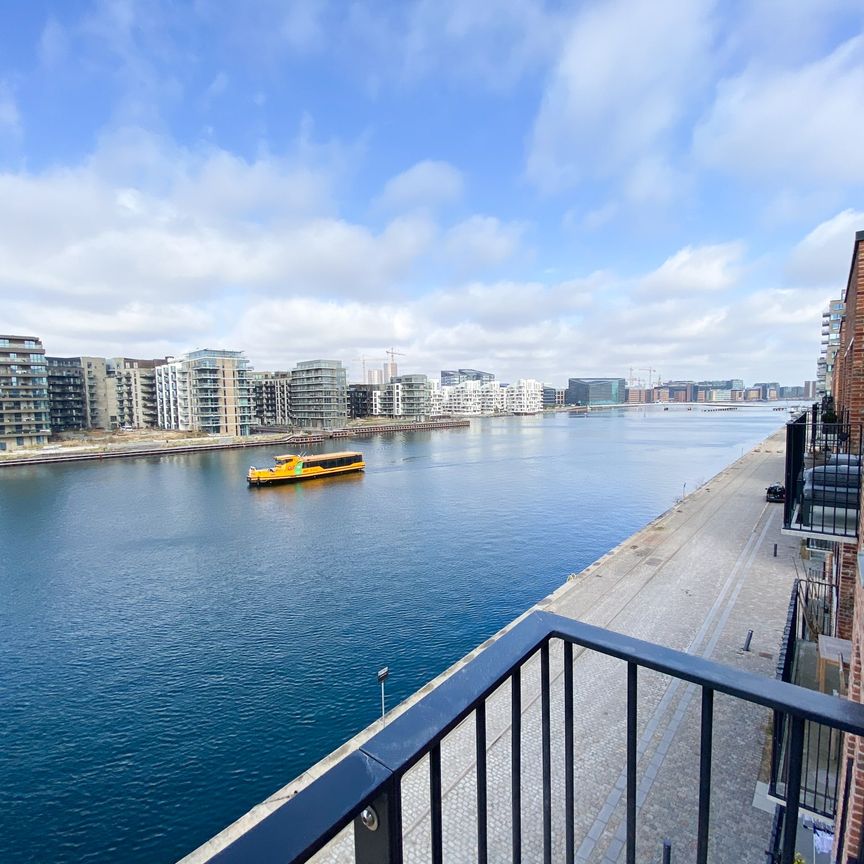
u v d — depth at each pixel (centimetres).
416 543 3584
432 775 130
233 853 92
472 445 10050
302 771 1451
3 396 8312
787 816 136
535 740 1155
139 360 14338
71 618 2442
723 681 140
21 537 3869
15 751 1542
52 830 1278
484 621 2342
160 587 2834
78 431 10894
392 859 115
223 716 1688
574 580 2209
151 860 1199
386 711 1695
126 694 1817
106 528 4119
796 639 1158
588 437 11538
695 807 956
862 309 840
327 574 2995
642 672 1408
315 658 2039
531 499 4903
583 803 978
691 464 6975
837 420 1459
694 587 2097
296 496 5331
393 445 10225
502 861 873
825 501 841
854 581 831
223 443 9650
